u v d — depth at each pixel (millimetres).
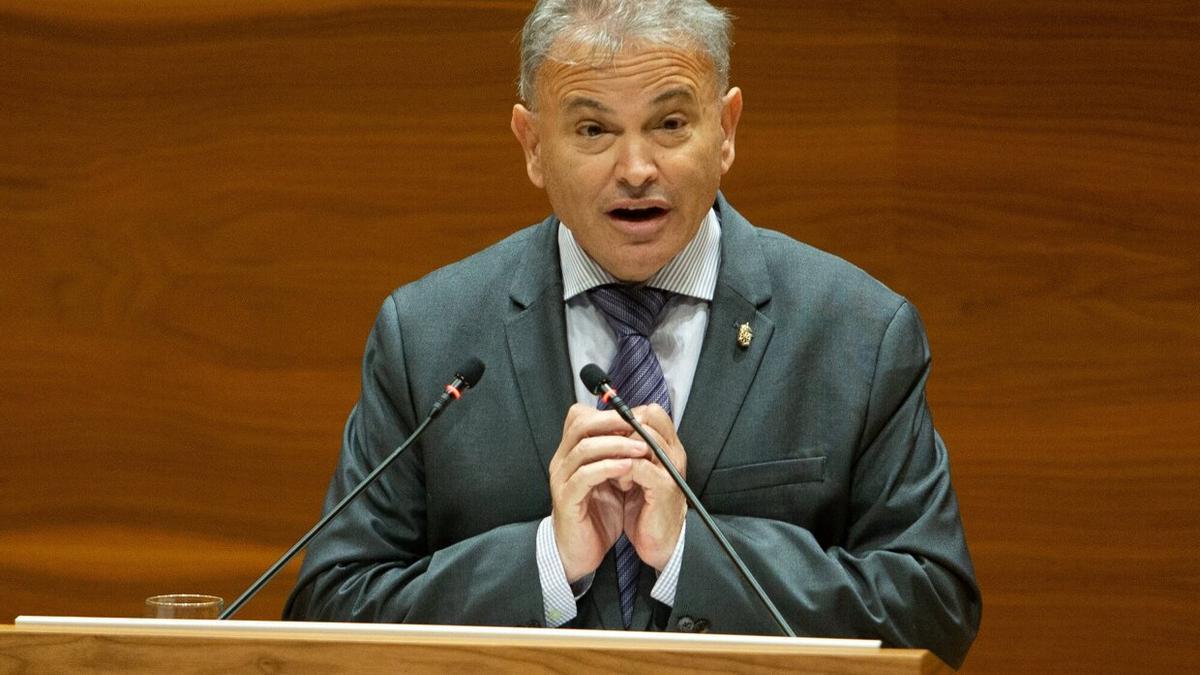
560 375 9094
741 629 8234
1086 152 13125
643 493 8445
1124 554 13047
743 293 9180
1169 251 13094
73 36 13711
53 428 13680
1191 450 13031
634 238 8602
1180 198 13102
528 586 8328
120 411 13664
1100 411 13078
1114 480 13070
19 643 6387
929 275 13195
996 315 13156
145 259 13672
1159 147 13109
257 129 13648
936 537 8680
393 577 8797
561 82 8555
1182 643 12977
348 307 13586
